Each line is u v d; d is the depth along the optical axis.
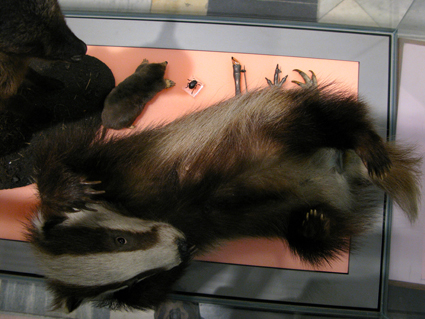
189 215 0.59
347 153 0.61
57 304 0.55
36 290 0.69
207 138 0.60
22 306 0.69
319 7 0.70
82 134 0.58
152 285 0.61
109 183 0.57
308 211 0.59
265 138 0.59
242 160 0.59
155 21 0.71
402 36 0.68
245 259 0.68
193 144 0.60
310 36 0.70
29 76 0.61
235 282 0.68
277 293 0.67
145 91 0.65
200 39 0.70
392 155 0.61
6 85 0.52
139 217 0.57
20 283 0.69
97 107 0.68
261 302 0.67
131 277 0.53
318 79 0.69
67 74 0.67
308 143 0.58
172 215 0.59
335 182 0.60
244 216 0.60
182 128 0.61
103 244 0.53
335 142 0.58
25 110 0.63
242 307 0.67
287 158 0.59
